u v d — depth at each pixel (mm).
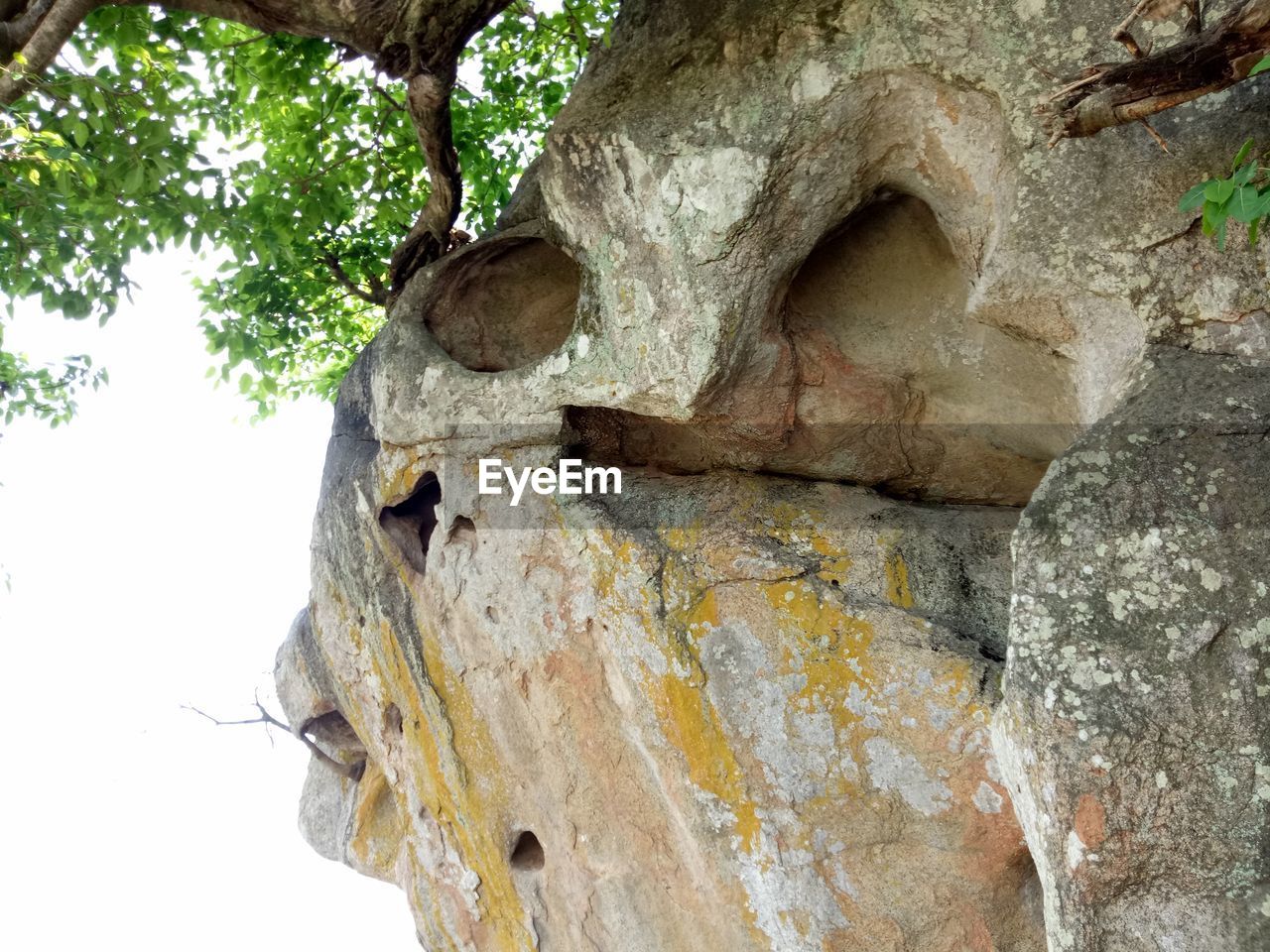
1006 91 3152
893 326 4102
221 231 5902
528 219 4816
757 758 3807
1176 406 2846
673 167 3686
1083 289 3131
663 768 4055
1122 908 2615
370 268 7492
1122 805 2598
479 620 4613
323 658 5914
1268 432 2713
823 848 3682
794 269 3836
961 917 3531
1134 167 2992
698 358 3777
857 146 3533
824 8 3461
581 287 4160
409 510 5004
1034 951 3480
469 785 4879
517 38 6852
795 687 3768
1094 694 2645
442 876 5219
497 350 4902
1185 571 2645
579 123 3902
